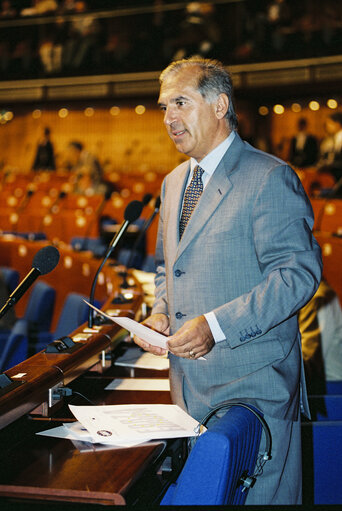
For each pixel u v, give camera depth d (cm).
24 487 128
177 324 176
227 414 141
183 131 171
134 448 147
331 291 283
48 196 1102
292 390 172
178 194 187
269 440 148
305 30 1209
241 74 1251
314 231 645
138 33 1362
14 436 154
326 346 277
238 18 1263
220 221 169
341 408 231
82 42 1405
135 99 1397
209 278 170
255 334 159
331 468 204
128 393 199
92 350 205
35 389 158
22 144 1586
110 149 1524
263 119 1395
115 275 425
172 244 181
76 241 780
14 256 673
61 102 1459
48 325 423
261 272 169
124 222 245
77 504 125
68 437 152
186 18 1312
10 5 1491
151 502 140
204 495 124
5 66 1484
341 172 1129
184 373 176
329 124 1200
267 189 164
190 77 169
